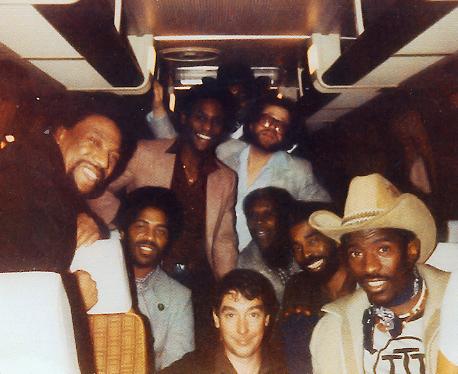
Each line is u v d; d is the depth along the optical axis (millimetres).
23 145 2258
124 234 2918
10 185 2078
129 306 2428
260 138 3102
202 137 3076
